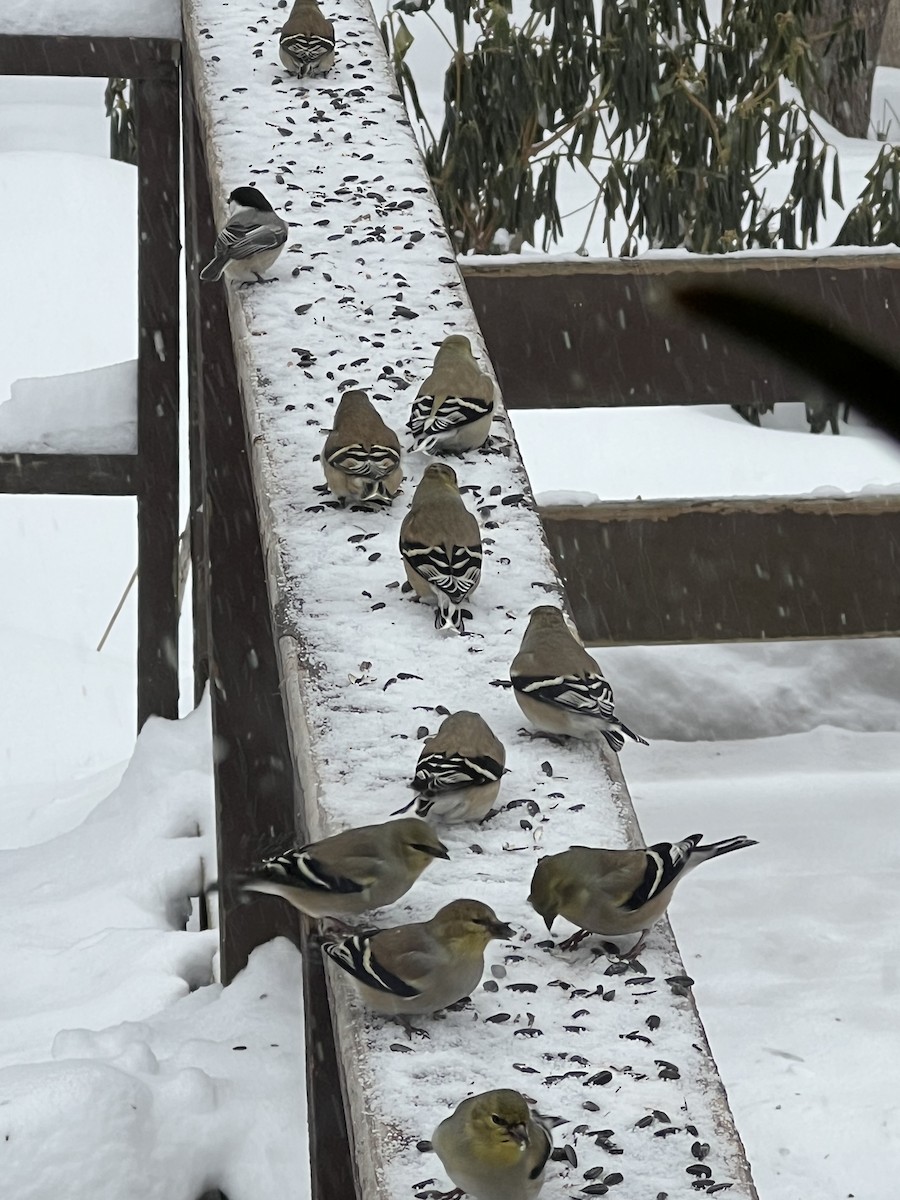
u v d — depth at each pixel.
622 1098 2.56
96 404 8.98
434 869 3.07
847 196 21.08
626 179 13.47
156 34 8.44
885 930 6.88
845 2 14.25
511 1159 2.28
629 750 9.98
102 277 20.41
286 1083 5.34
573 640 3.44
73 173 22.30
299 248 5.39
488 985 2.81
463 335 4.88
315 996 3.67
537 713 3.38
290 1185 4.94
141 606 9.16
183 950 6.57
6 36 8.39
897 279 8.70
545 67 13.15
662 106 13.36
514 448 4.53
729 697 10.57
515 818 3.20
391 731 3.41
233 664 6.16
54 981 6.55
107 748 13.43
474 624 3.76
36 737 13.52
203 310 6.40
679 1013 2.75
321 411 4.55
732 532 8.48
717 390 8.74
